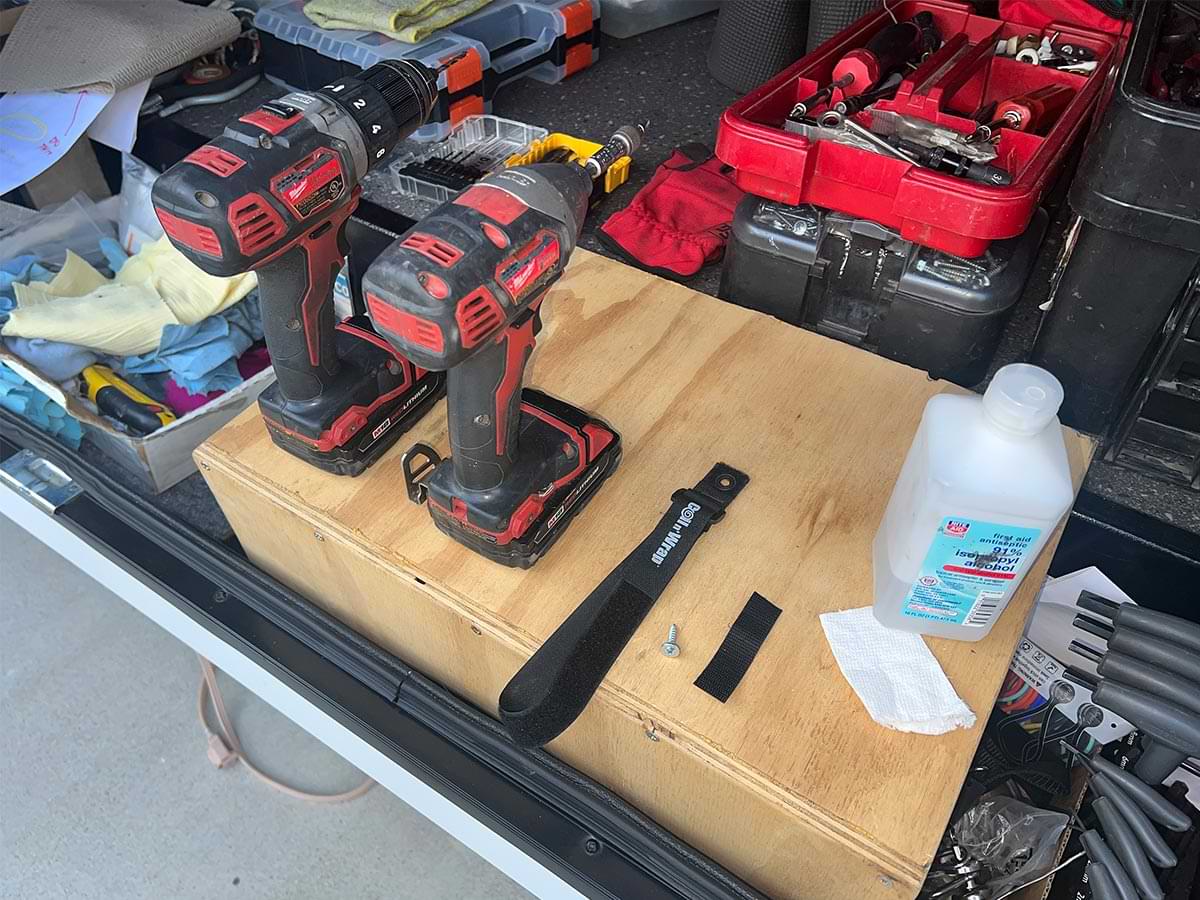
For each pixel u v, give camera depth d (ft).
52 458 3.54
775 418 3.03
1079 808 2.76
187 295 4.09
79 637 4.74
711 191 4.79
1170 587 3.31
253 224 2.22
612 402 3.08
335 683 2.94
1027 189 3.12
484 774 2.73
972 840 2.66
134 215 4.64
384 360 2.81
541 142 4.93
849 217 3.66
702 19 6.59
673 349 3.28
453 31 5.18
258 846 4.08
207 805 4.18
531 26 5.65
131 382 4.10
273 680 3.10
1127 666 2.43
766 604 2.50
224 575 3.18
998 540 2.13
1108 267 3.19
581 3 5.66
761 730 2.25
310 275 2.47
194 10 5.01
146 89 4.68
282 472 2.85
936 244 3.39
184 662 4.66
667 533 2.60
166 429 3.65
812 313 4.00
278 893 3.95
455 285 1.96
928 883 2.59
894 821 2.10
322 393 2.70
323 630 3.04
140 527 3.33
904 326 3.76
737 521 2.71
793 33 5.42
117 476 3.93
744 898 2.45
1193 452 3.49
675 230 4.58
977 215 3.17
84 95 4.49
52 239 4.58
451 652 2.85
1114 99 2.91
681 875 2.51
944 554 2.19
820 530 2.70
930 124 3.71
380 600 2.87
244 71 5.48
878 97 3.95
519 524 2.50
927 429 2.24
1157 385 3.33
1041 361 3.60
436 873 4.04
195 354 4.02
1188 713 2.32
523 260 2.09
